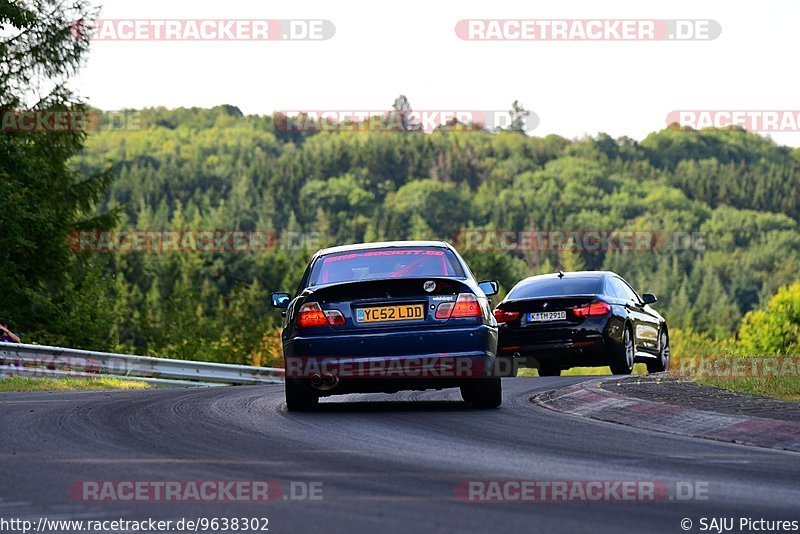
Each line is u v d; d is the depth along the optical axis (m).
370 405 41.06
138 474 24.52
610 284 61.56
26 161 112.50
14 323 116.38
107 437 30.86
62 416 36.06
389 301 37.38
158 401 42.00
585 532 18.47
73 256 126.50
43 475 24.47
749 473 24.73
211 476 24.20
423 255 39.56
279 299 42.38
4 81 117.62
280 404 41.22
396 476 24.14
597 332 57.59
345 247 41.22
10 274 115.56
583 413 37.09
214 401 42.19
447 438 30.64
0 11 114.88
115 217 128.62
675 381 43.97
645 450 28.30
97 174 127.31
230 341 169.25
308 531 18.77
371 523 19.22
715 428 32.09
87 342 123.56
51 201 121.44
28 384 57.53
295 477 24.05
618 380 45.06
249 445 29.23
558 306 58.22
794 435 30.08
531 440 30.23
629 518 19.75
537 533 18.36
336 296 37.53
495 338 38.56
